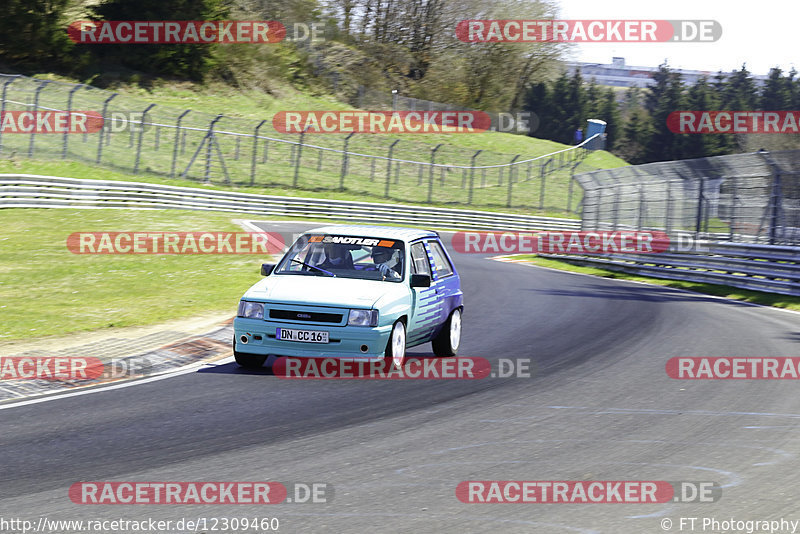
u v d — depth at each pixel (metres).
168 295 58.00
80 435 24.59
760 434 25.62
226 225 112.94
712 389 32.56
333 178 180.12
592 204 122.94
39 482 20.28
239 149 178.38
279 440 24.25
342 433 25.14
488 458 22.70
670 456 23.09
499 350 41.25
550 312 57.09
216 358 37.31
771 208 80.88
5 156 131.62
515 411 28.39
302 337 33.25
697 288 84.56
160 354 37.41
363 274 36.22
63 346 39.28
